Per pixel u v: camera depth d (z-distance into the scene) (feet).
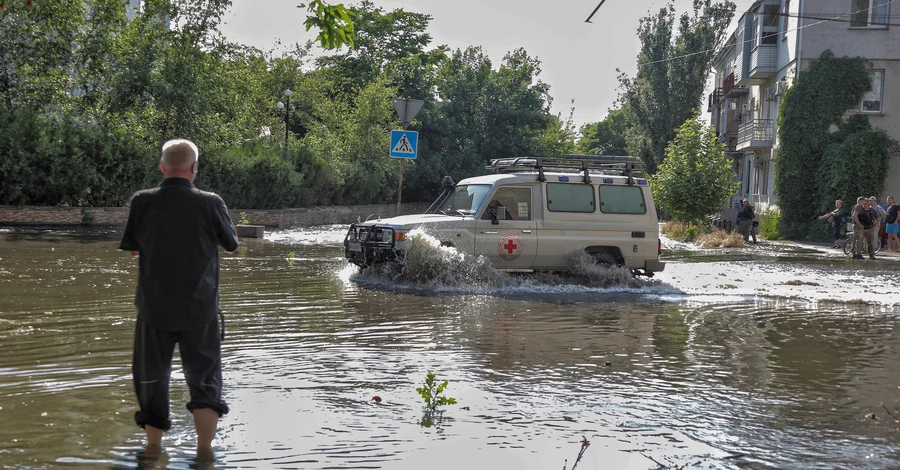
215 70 119.24
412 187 204.23
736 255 79.46
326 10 28.43
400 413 18.28
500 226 45.27
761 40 134.00
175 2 114.93
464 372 22.74
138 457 14.88
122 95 109.50
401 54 221.05
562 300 39.42
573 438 16.75
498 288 42.93
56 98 109.60
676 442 16.63
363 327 29.73
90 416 17.38
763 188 142.10
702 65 201.57
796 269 62.13
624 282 45.96
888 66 115.85
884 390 21.67
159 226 15.26
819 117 116.98
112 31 113.19
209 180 112.06
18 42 105.50
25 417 17.21
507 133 214.90
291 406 18.65
